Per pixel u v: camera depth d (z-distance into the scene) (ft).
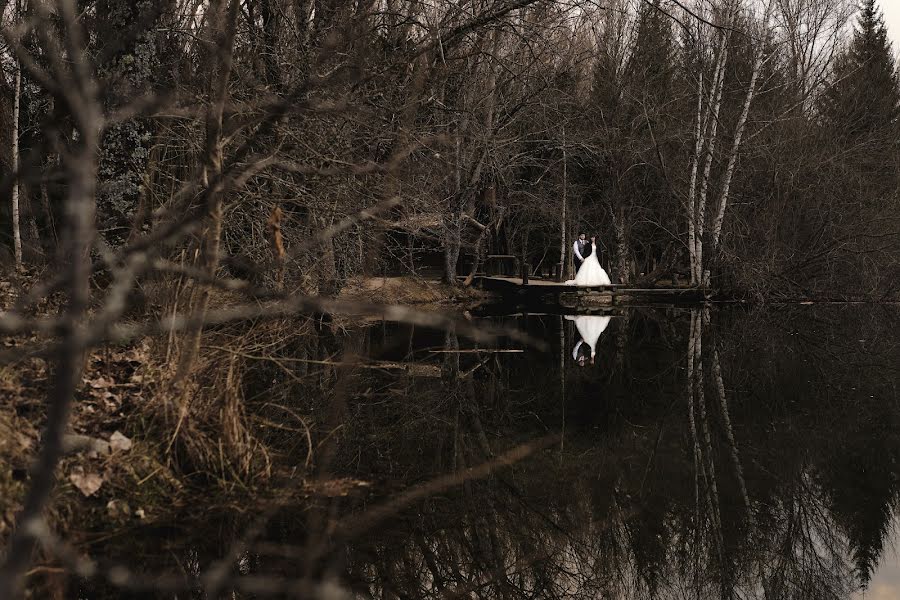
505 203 87.35
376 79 30.99
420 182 39.73
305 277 22.52
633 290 80.89
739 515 19.58
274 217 20.33
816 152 83.92
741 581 16.17
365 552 15.57
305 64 28.19
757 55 79.36
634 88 92.99
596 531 17.98
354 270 35.63
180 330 18.94
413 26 38.91
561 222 95.09
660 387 37.55
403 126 28.32
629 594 15.16
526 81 62.75
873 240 78.95
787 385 38.09
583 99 92.53
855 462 24.50
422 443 24.63
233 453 18.30
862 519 19.63
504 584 15.07
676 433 28.12
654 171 95.25
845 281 81.10
